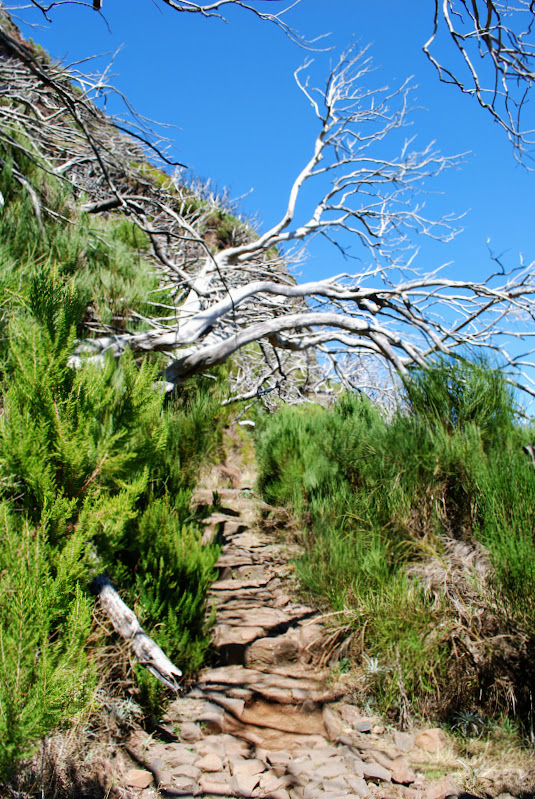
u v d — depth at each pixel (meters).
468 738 2.67
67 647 2.00
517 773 2.35
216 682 3.37
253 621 4.29
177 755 2.52
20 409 2.54
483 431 4.16
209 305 8.15
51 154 7.82
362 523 4.66
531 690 2.75
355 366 10.00
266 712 3.05
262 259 9.61
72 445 2.47
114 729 2.60
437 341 7.43
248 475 11.68
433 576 3.40
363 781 2.35
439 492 3.97
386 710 2.93
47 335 2.59
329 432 7.23
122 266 6.59
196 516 4.71
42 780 2.04
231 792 2.26
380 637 3.22
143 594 3.07
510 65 3.05
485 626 3.01
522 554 2.86
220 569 5.69
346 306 8.27
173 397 6.66
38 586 1.95
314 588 4.56
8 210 5.13
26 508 2.38
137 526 3.39
